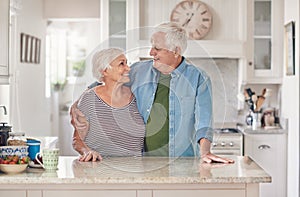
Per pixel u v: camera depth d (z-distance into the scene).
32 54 6.49
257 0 5.95
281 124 5.98
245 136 5.72
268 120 6.08
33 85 6.59
